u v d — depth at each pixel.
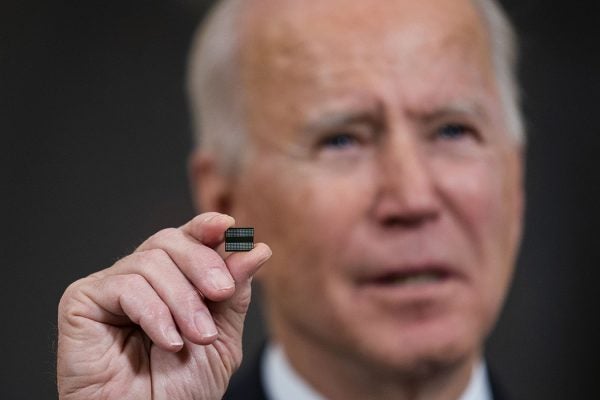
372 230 3.53
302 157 3.66
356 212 3.55
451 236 3.54
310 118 3.64
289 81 3.72
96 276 2.49
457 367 3.68
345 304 3.56
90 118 5.76
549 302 5.53
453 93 3.67
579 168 5.66
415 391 3.68
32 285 5.62
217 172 4.02
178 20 5.82
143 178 5.76
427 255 3.49
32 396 5.53
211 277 2.26
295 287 3.65
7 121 5.69
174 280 2.29
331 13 3.75
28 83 5.73
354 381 3.71
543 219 5.61
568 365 5.46
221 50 3.98
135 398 2.46
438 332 3.52
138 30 5.81
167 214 5.75
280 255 3.69
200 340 2.23
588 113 5.68
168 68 5.80
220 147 3.98
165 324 2.25
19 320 5.57
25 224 5.65
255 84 3.83
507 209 3.78
